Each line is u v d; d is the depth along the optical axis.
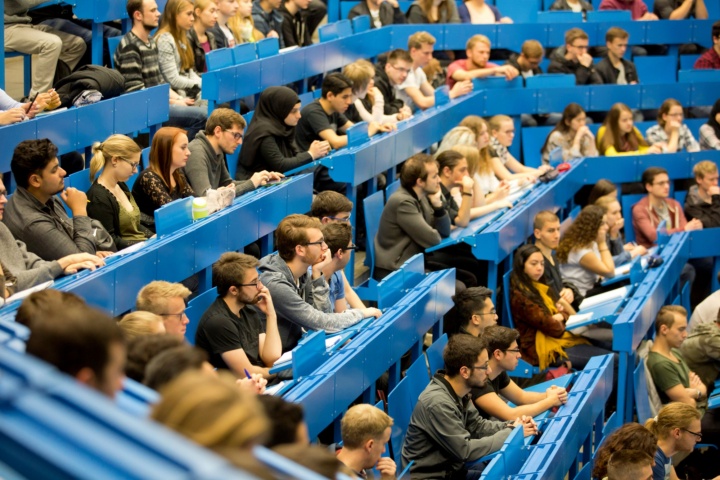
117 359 2.88
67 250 6.77
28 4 10.24
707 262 12.37
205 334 6.36
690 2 16.02
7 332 2.96
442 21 14.49
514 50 14.62
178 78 10.38
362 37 13.16
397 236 9.46
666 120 13.46
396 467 6.59
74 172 8.66
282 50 11.70
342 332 7.06
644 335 9.12
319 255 7.04
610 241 11.27
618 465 6.28
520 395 7.87
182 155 8.16
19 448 1.49
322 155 9.77
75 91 8.88
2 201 6.34
